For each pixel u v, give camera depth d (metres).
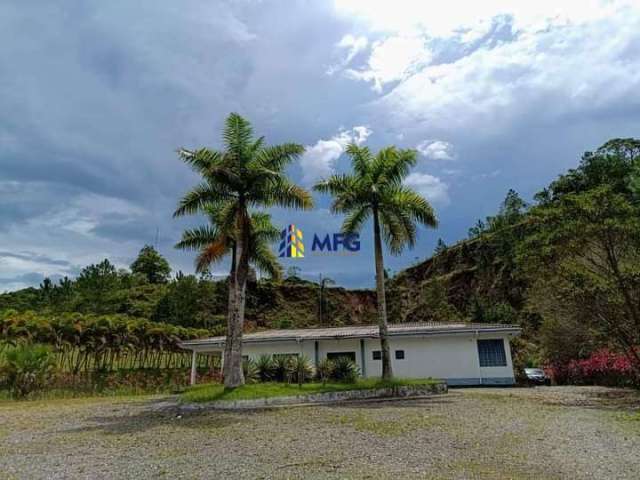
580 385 25.55
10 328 26.44
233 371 16.69
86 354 29.58
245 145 17.62
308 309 68.31
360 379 20.78
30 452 8.38
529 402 15.38
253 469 6.74
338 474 6.37
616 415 12.09
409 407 14.28
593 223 15.81
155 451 8.22
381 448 8.12
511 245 59.09
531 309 45.84
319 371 21.08
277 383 19.48
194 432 10.25
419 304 66.06
